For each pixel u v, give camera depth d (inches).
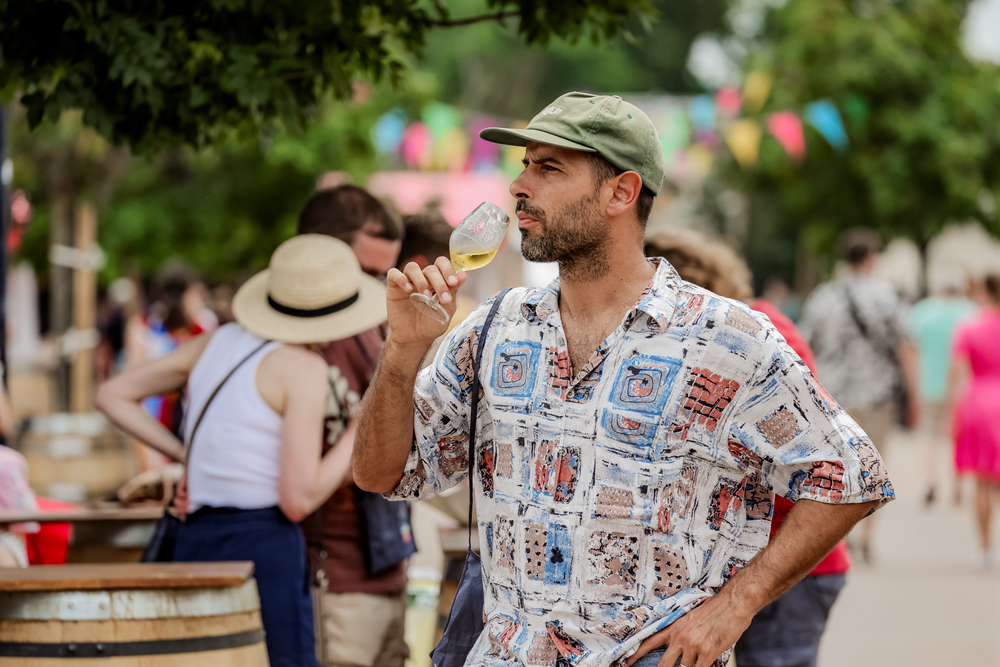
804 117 666.2
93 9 185.0
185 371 215.0
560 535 129.3
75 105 191.6
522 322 136.2
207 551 196.5
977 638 359.9
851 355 466.0
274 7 195.8
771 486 132.1
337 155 623.8
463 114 655.8
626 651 126.6
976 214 1221.1
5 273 309.4
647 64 2293.3
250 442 197.8
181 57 191.3
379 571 212.4
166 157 668.7
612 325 133.0
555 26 224.1
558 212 132.1
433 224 251.1
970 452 473.1
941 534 545.3
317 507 201.0
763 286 2095.2
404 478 141.8
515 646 130.0
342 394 209.6
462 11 2004.2
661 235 221.1
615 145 131.0
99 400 212.1
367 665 210.5
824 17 1177.4
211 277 765.3
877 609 397.7
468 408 140.3
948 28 1200.2
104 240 687.1
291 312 203.2
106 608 160.4
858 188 1222.9
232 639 168.2
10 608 160.2
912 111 1171.3
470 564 143.1
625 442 128.6
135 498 271.6
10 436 409.1
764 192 1393.9
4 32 190.9
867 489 126.5
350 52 208.2
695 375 128.5
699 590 129.0
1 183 305.9
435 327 129.6
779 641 211.8
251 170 669.9
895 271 1697.8
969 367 482.9
